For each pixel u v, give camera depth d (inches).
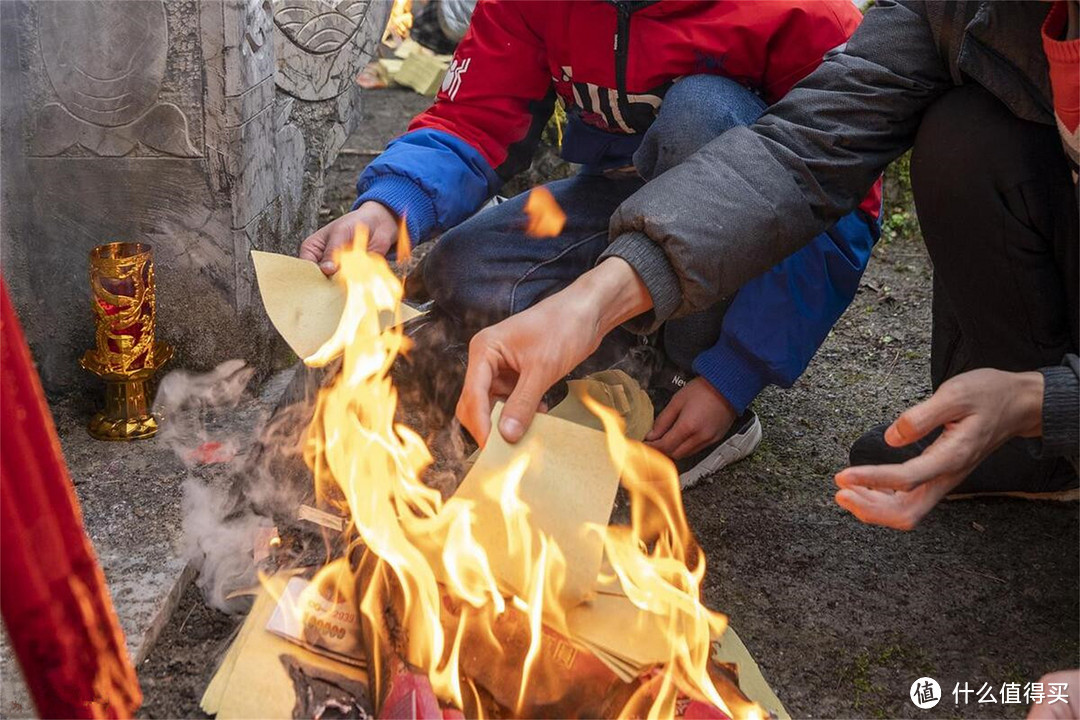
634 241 49.8
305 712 45.7
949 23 54.7
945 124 56.6
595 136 70.4
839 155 55.1
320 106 79.7
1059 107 49.7
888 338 85.7
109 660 42.2
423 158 63.7
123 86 62.9
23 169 64.4
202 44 62.3
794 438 72.0
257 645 48.3
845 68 56.2
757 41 62.5
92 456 61.9
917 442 62.4
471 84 66.6
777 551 60.2
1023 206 56.1
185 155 64.4
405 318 56.9
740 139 53.5
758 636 53.6
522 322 45.5
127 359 61.9
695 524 62.1
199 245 66.5
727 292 52.2
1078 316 57.8
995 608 56.2
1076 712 40.3
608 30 63.3
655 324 51.5
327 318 54.7
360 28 82.7
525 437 44.2
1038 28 51.4
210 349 68.6
